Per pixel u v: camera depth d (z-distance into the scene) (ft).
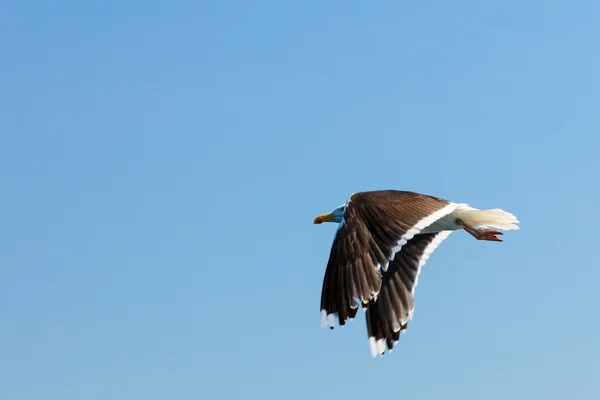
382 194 44.45
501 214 54.85
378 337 53.98
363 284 41.68
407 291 55.21
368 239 42.60
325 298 42.24
